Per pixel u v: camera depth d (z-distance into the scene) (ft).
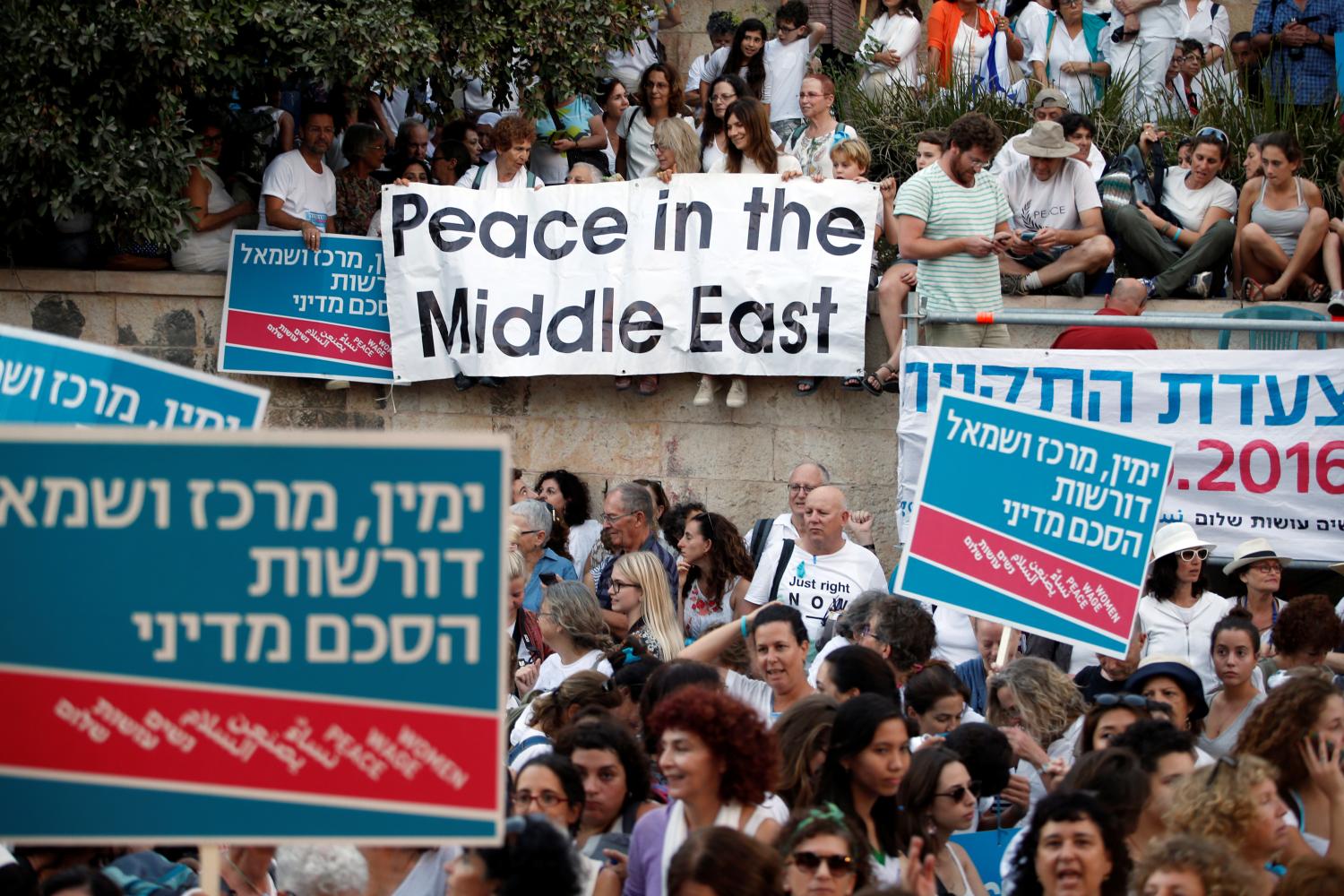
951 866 24.47
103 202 46.39
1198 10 57.67
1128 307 43.19
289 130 50.24
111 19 44.50
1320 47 53.67
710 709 22.57
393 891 24.38
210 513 17.57
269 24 45.57
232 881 23.35
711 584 39.50
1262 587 38.52
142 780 17.53
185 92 48.11
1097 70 56.90
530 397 48.19
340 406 48.67
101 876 20.08
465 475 17.47
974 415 30.27
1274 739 24.89
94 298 48.26
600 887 23.65
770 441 47.01
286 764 17.49
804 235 45.50
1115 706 26.35
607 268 46.57
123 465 17.60
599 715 26.12
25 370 23.13
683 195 46.16
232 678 17.54
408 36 46.44
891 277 45.34
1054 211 47.55
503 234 47.14
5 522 17.57
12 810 17.52
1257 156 47.39
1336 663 33.68
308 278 47.93
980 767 25.64
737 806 22.65
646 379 47.29
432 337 47.29
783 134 56.29
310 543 17.54
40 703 17.56
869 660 27.22
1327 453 41.27
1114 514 29.81
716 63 58.49
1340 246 46.57
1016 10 59.06
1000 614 30.04
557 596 32.94
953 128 43.70
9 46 44.37
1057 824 21.15
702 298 46.01
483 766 17.39
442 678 17.46
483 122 56.95
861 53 56.54
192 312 48.39
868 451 46.55
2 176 46.03
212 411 23.35
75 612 17.56
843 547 38.32
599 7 49.55
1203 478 41.70
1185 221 48.03
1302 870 19.81
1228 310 46.73
